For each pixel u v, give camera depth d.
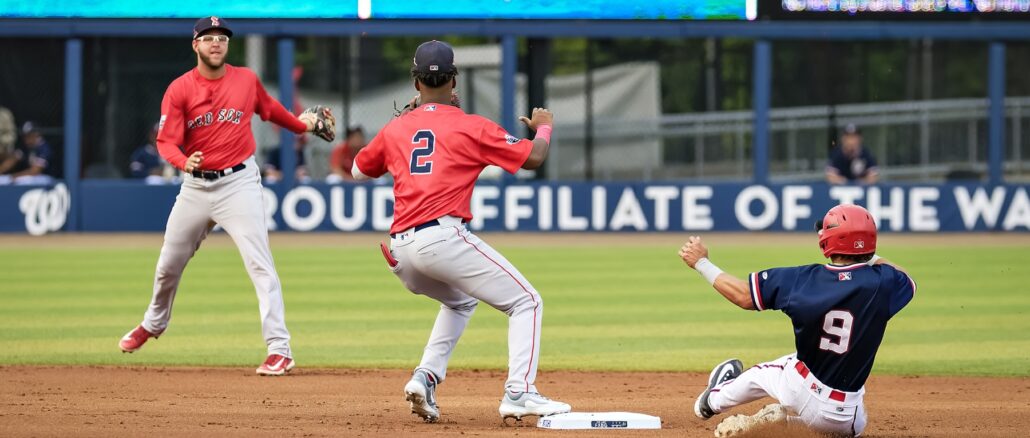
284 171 61.94
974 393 22.86
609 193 62.72
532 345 18.12
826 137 71.88
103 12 61.31
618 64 70.19
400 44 69.00
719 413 18.91
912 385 23.80
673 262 48.41
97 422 18.80
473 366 26.00
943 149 72.69
